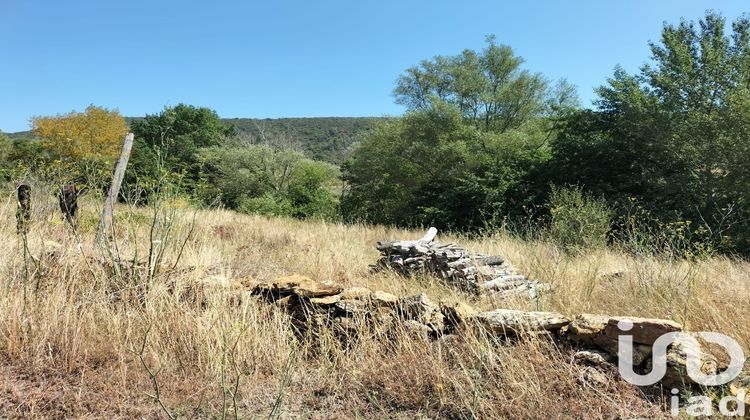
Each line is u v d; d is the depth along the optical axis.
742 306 3.93
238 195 27.12
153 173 5.70
